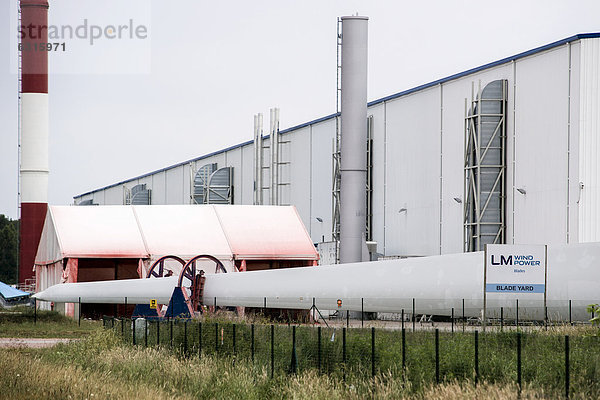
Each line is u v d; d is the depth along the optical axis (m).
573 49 181.25
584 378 74.88
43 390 79.12
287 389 81.38
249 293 196.00
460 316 162.50
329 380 83.25
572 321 144.00
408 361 86.56
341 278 183.38
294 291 189.62
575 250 147.75
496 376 79.38
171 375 94.12
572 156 180.88
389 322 192.38
